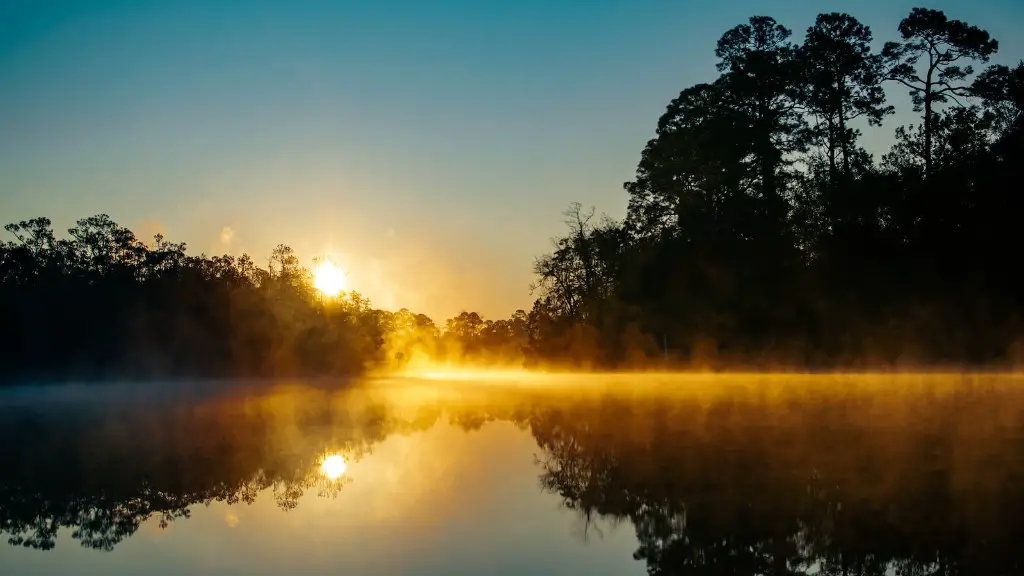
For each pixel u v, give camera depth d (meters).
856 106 53.53
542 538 12.54
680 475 16.95
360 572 10.93
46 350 63.16
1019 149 48.47
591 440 22.62
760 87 53.50
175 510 14.55
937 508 13.70
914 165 52.25
